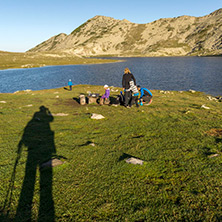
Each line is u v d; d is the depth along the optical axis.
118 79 53.00
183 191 4.39
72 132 8.66
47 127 9.41
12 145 7.03
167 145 6.88
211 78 47.75
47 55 157.50
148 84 42.31
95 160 5.94
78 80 51.78
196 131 8.32
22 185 4.70
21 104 15.49
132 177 4.98
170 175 5.02
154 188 4.52
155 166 5.46
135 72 67.62
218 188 4.43
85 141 7.58
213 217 3.63
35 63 110.00
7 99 18.06
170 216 3.69
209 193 4.28
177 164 5.55
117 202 4.10
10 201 4.14
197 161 5.65
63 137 8.05
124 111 12.94
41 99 18.59
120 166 5.50
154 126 9.30
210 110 13.46
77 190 4.51
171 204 4.01
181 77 51.88
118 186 4.62
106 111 13.06
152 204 4.02
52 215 3.78
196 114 11.77
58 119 10.98
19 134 8.27
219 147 6.52
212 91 31.41
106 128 9.23
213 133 8.08
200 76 52.34
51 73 69.00
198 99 20.86
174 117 11.05
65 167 5.55
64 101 17.62
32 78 55.84
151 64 108.19
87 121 10.49
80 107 14.70
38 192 4.45
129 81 13.57
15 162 5.78
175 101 17.95
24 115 11.71
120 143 7.27
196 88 35.31
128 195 4.30
